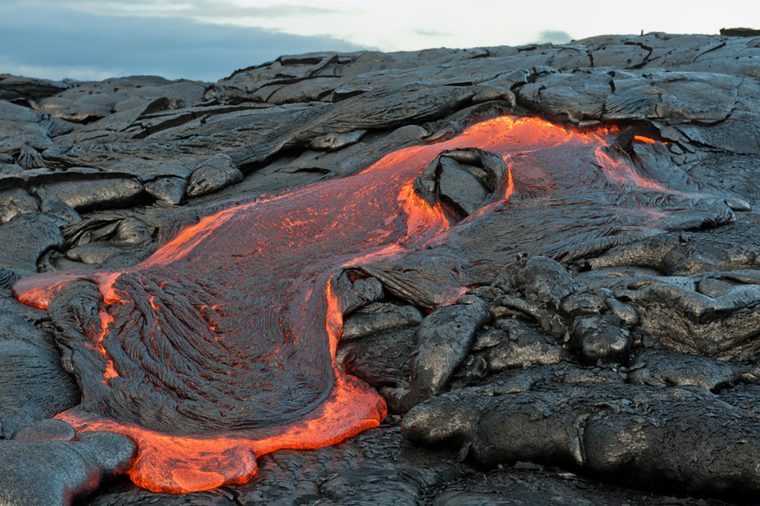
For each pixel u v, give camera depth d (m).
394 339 8.12
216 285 9.37
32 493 5.55
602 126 12.56
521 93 13.28
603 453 5.74
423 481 6.15
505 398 6.47
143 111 19.72
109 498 6.18
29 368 8.00
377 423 7.35
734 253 8.02
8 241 11.40
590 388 6.41
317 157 13.78
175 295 9.13
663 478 5.59
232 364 8.07
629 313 7.20
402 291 8.76
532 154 11.71
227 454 6.58
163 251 10.88
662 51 18.22
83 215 12.64
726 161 11.89
